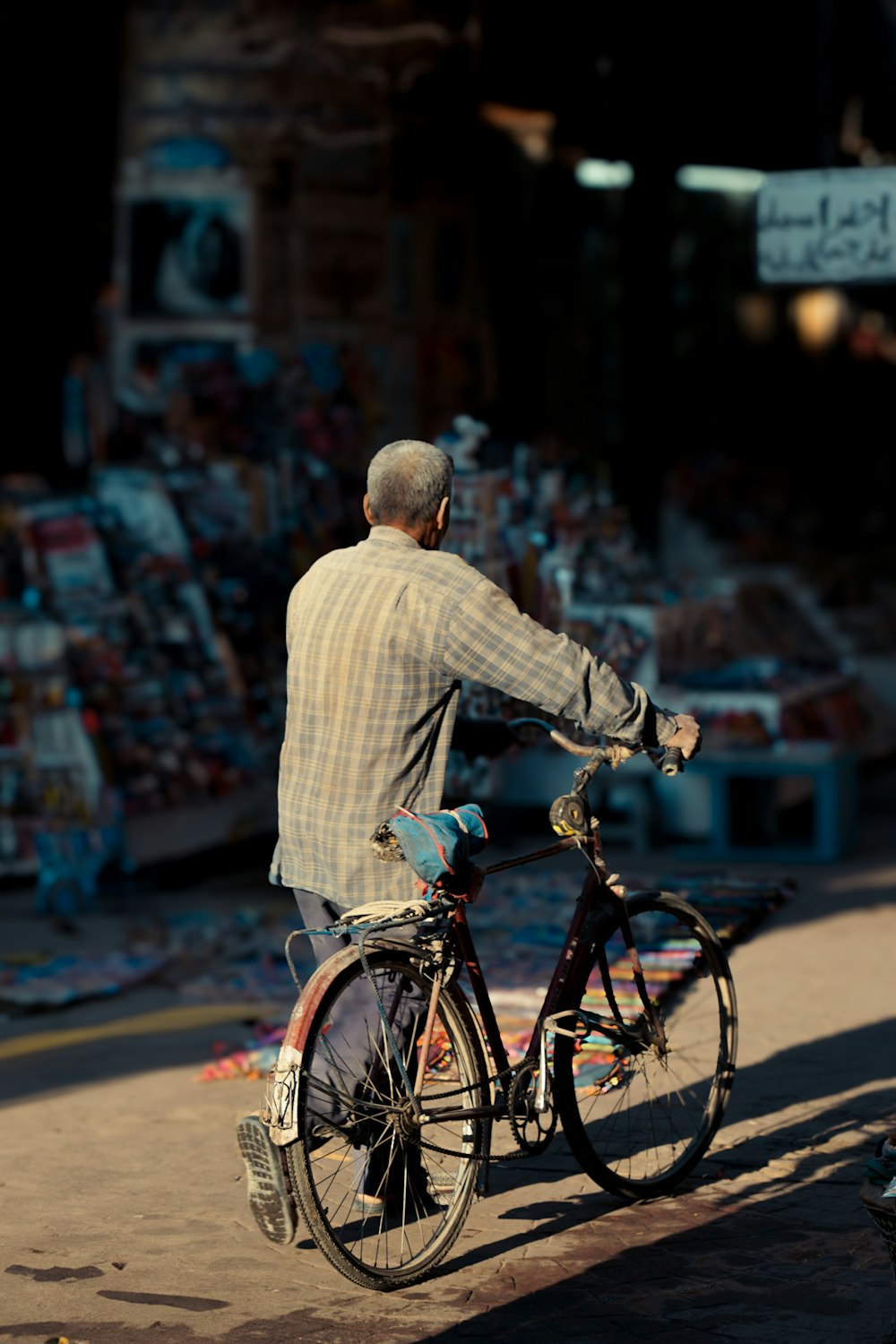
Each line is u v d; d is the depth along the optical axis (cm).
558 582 1009
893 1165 499
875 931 1053
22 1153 691
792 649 1802
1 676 1212
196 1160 676
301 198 1656
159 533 1352
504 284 1948
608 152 1675
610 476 1761
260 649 1370
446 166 1736
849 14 1741
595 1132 685
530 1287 550
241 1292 548
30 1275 563
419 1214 607
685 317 2495
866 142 1844
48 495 1304
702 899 952
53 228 1833
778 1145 671
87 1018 935
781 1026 835
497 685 561
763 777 1355
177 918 1165
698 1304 534
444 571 564
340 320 1680
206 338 1653
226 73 1631
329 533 1511
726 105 1734
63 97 1770
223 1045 849
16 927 1152
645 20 1625
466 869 561
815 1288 543
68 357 1881
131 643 1278
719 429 2455
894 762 1770
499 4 1680
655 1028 635
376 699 563
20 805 1212
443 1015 577
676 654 1361
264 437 1636
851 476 2369
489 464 1202
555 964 895
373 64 1661
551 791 1359
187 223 1645
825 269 1205
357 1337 514
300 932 561
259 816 1314
